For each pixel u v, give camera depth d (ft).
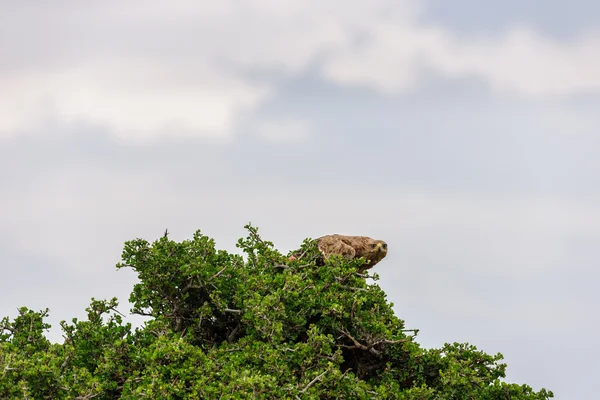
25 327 176.04
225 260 194.08
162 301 180.96
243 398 146.51
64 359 162.40
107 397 162.50
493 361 180.86
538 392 175.73
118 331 174.09
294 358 163.53
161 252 180.65
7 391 142.00
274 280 181.57
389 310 187.52
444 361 175.11
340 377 156.76
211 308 185.78
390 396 167.12
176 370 153.79
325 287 183.73
